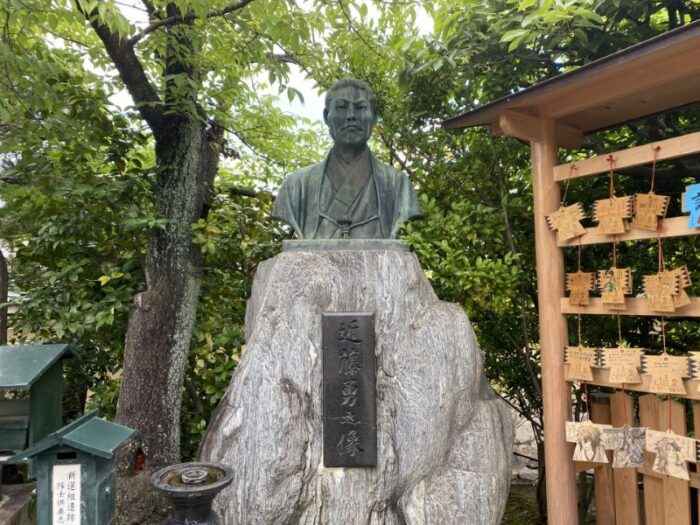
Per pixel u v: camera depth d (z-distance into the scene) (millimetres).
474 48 4711
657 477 3635
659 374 3209
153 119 4820
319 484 3252
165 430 4758
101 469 2697
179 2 3854
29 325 5207
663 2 4277
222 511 3172
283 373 3295
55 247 4918
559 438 3676
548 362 3746
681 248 4836
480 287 4477
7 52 3672
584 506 5098
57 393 3240
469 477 3385
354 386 3314
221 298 5805
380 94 6051
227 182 6590
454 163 5715
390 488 3295
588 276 3562
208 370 5473
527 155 5340
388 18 5562
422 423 3326
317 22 4828
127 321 5453
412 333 3451
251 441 3199
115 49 4410
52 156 4988
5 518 4520
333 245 3652
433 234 4875
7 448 2996
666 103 3686
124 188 4902
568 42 4535
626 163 3385
